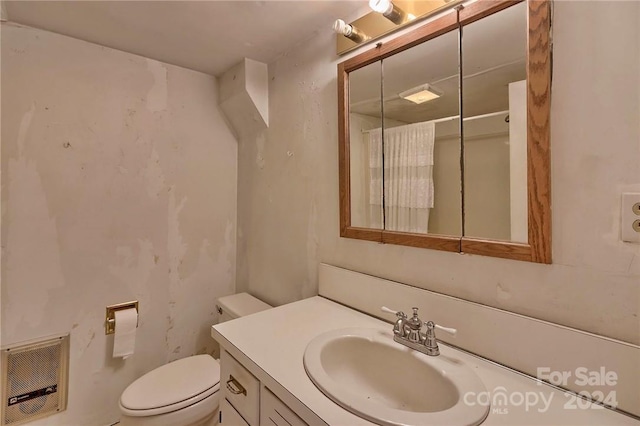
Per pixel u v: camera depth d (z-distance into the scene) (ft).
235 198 6.67
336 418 2.04
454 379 2.43
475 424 1.95
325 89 4.49
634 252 2.09
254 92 5.51
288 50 5.14
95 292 5.07
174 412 4.00
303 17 4.23
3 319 4.35
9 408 4.40
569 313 2.37
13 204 4.39
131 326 5.19
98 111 5.03
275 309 3.99
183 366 4.82
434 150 3.19
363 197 3.94
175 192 5.87
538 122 2.44
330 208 4.45
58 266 4.75
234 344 3.03
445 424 1.92
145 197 5.53
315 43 4.64
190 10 4.07
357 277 3.96
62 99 4.72
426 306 3.21
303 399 2.22
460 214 2.99
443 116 3.10
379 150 3.74
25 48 4.42
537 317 2.53
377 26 3.73
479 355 2.79
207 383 4.40
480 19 2.82
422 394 2.68
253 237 6.15
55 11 4.08
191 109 6.02
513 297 2.67
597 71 2.20
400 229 3.52
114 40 4.87
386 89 3.64
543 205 2.44
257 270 6.04
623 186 2.12
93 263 5.05
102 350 5.14
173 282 5.89
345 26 3.65
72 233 4.85
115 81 5.17
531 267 2.56
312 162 4.74
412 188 3.39
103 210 5.12
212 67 5.88
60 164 4.73
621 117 2.12
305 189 4.89
